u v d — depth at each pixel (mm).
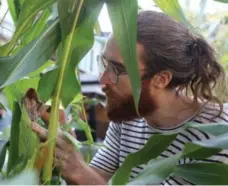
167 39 755
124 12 431
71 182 602
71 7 460
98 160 957
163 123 810
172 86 773
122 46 427
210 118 761
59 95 460
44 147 452
